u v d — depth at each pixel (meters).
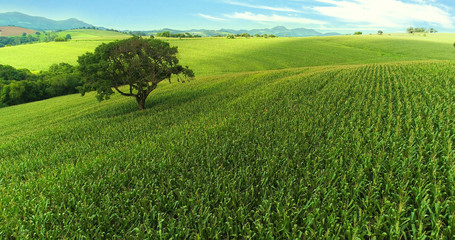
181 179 8.92
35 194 9.30
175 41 143.75
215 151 11.95
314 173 8.40
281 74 52.62
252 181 8.35
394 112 15.09
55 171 12.69
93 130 25.83
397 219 5.52
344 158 9.36
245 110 21.98
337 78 33.66
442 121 11.73
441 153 8.80
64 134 25.81
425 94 17.89
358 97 20.41
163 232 6.46
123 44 29.52
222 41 145.12
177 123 22.70
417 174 7.34
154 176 9.88
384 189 7.08
